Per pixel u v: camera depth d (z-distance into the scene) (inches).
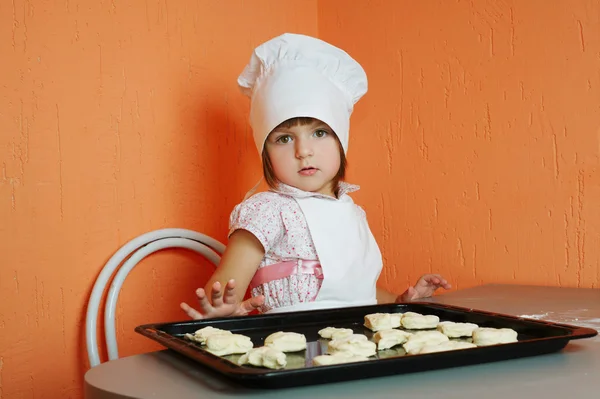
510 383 18.5
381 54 55.7
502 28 46.8
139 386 18.8
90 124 43.0
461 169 49.4
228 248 40.3
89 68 43.1
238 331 28.3
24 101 39.6
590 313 33.1
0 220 38.3
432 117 51.5
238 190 53.2
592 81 41.9
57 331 40.8
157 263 47.0
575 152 42.9
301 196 41.3
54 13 41.3
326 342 26.1
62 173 41.4
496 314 27.9
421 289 41.1
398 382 18.7
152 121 46.8
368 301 41.3
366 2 57.1
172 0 48.7
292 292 39.5
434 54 51.4
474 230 48.6
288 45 42.3
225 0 52.9
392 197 54.5
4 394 38.2
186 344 21.8
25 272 39.4
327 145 41.7
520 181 45.8
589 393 17.5
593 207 42.1
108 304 41.6
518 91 45.9
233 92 53.2
